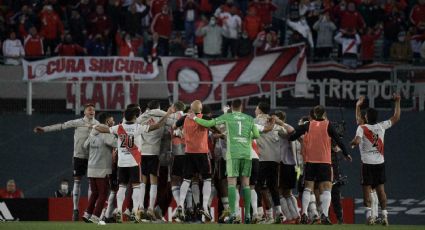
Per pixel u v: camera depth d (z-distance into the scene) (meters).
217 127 54.31
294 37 90.75
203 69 83.81
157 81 83.38
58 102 80.44
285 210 56.59
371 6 93.94
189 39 92.69
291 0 92.44
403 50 92.19
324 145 52.28
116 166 56.06
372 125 54.16
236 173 52.16
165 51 89.38
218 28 89.00
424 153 79.81
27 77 83.31
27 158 78.44
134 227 47.16
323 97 81.75
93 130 54.38
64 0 95.06
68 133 80.06
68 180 75.25
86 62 83.50
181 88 80.44
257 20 89.62
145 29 91.38
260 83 81.50
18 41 88.12
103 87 80.06
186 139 53.66
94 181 54.44
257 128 52.53
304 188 53.53
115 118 79.44
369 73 84.69
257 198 56.78
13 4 94.06
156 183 55.41
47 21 89.38
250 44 89.12
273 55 84.25
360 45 90.75
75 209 58.66
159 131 55.50
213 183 58.22
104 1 92.50
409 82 84.12
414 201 75.56
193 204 56.22
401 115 82.12
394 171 78.50
